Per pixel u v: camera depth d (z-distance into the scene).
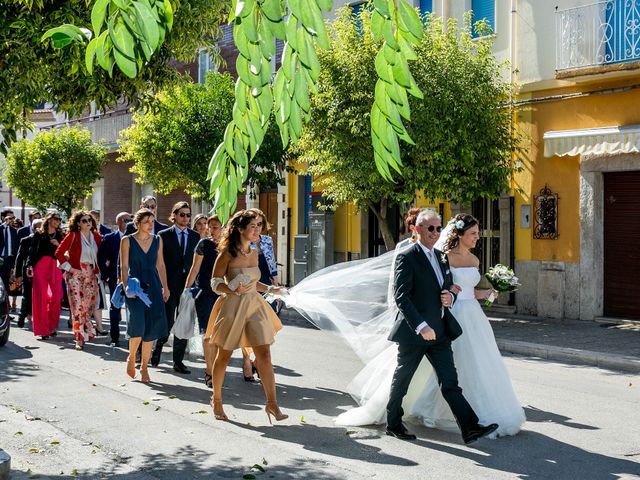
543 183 16.03
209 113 19.97
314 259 21.27
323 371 9.98
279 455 6.12
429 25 15.61
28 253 14.45
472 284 6.81
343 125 14.87
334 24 15.88
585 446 6.34
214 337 7.27
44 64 7.54
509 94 16.56
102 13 2.39
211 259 9.23
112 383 9.12
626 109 14.68
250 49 2.55
